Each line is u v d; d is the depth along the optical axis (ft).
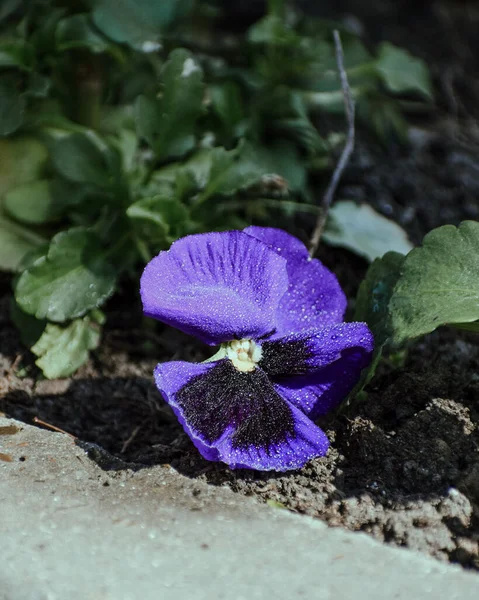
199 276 1.21
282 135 1.58
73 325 1.38
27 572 1.11
